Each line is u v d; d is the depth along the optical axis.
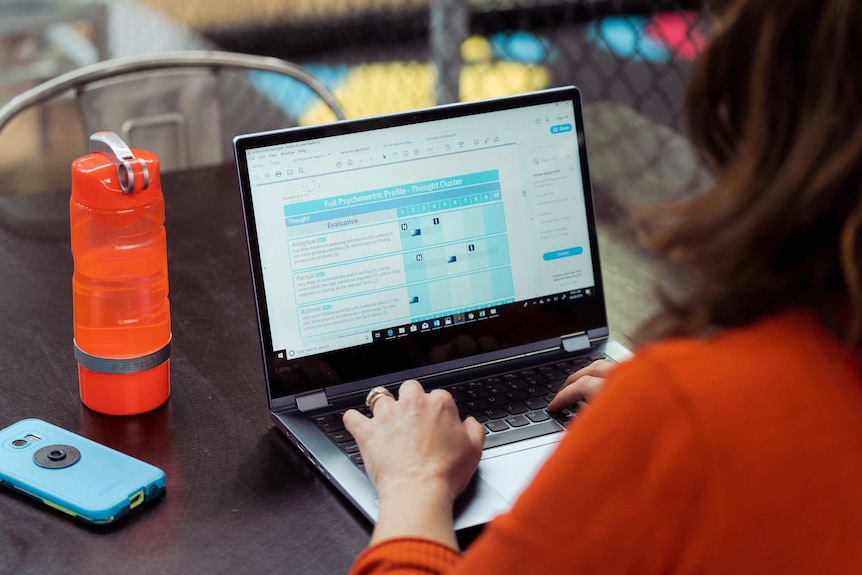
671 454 0.55
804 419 0.55
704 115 0.60
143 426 1.06
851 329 0.54
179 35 3.08
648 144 1.78
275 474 0.99
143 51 3.13
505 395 1.11
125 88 1.93
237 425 1.07
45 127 2.28
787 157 0.54
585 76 2.10
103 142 1.01
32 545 0.88
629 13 1.92
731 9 0.56
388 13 2.56
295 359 1.08
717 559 0.55
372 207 1.11
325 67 2.79
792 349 0.56
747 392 0.55
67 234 1.52
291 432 1.03
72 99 2.25
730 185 0.56
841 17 0.51
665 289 0.64
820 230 0.54
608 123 1.87
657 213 0.60
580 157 1.20
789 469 0.54
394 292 1.12
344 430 1.03
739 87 0.58
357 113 2.72
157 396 1.09
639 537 0.56
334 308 1.09
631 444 0.57
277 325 1.07
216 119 2.02
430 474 0.87
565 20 2.09
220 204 1.63
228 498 0.95
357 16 2.64
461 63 2.20
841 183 0.52
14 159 2.29
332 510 0.94
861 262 0.52
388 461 0.89
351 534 0.91
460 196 1.14
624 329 1.27
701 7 0.61
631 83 1.98
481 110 1.15
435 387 1.12
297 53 2.85
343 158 1.09
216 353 1.21
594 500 0.57
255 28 2.96
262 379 1.16
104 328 1.04
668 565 0.56
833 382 0.55
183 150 2.01
